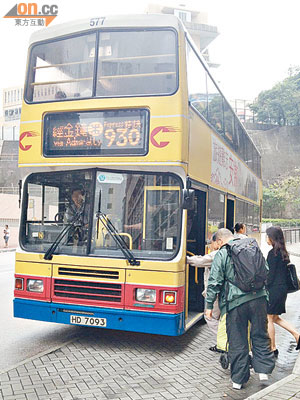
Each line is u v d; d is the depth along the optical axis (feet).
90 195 21.17
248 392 16.05
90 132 21.18
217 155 28.81
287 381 15.80
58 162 21.52
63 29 22.50
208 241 25.91
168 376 17.52
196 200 25.82
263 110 276.21
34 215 22.20
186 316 22.35
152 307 19.79
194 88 23.16
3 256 75.46
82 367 18.28
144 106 20.57
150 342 22.45
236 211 36.47
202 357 20.13
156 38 21.22
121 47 21.44
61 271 21.11
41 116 22.02
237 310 16.30
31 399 14.89
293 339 24.29
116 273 20.30
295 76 279.28
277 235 20.11
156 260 19.98
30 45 23.08
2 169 165.27
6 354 20.54
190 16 226.58
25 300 21.68
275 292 19.79
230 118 34.50
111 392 15.71
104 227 20.85
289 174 246.47
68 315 20.86
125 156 20.59
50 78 22.36
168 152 20.16
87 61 21.79
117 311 20.13
